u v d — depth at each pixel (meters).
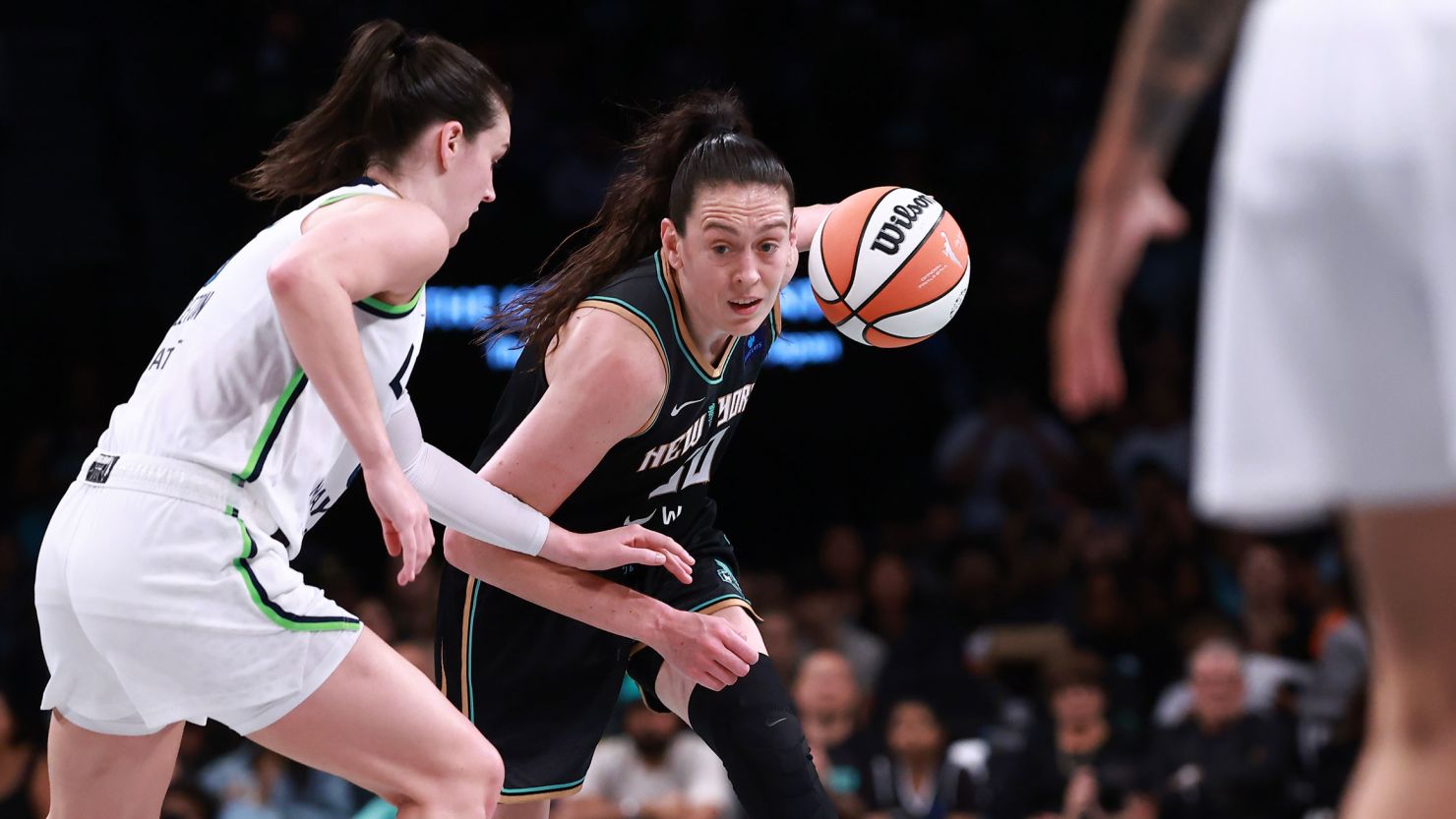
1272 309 2.27
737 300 4.39
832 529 12.10
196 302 4.16
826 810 4.89
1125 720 9.47
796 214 5.20
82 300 14.63
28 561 11.84
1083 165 16.31
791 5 17.61
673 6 17.61
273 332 3.98
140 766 4.18
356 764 4.05
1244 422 2.28
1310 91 2.27
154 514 3.89
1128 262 2.34
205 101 16.05
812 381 13.66
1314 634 10.19
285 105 15.56
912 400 13.82
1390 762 2.21
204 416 3.96
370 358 4.07
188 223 15.27
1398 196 2.19
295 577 4.08
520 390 4.95
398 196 4.21
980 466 13.31
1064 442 13.41
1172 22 2.24
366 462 3.80
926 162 16.06
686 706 4.99
